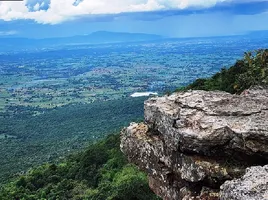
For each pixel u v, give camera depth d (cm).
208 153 1250
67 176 6209
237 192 1016
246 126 1226
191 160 1255
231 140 1222
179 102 1423
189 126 1282
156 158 1424
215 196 1199
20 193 5741
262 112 1307
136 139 1527
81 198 4919
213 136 1223
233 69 4334
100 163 6012
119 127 12188
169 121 1337
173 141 1306
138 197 3622
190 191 1273
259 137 1192
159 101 1477
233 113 1309
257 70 2909
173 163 1337
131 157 1560
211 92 1511
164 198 1410
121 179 4694
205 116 1305
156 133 1473
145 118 1502
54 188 5691
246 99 1410
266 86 1606
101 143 7075
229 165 1220
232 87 3528
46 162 8812
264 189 1002
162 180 1406
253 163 1221
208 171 1213
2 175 8212
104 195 4338
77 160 6806
